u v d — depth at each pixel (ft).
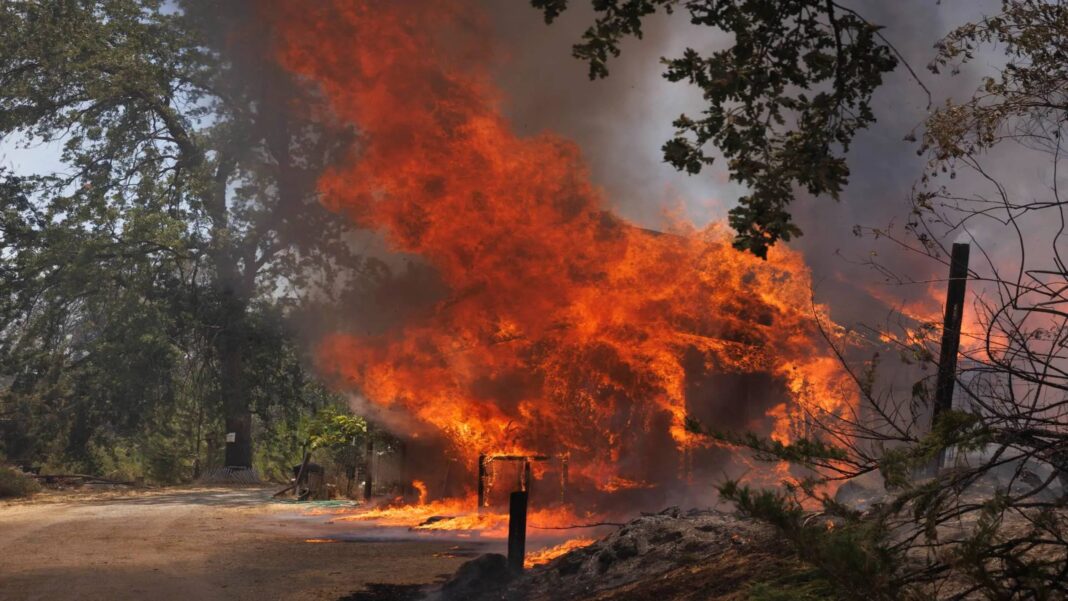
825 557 12.21
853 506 22.75
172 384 143.02
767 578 17.69
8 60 138.62
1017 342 13.75
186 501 87.76
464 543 47.78
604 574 25.48
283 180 124.57
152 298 136.46
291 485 95.14
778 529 12.87
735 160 17.21
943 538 15.81
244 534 54.34
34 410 129.39
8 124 135.33
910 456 13.65
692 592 19.77
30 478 103.14
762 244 16.84
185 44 136.67
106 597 32.17
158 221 138.62
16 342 140.56
